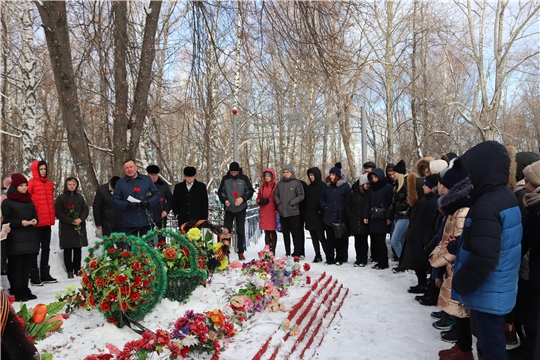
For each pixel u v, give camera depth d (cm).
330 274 721
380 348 406
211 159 1524
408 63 2127
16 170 1917
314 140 2375
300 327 419
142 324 376
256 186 1580
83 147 828
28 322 211
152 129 1239
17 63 1112
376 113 2578
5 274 611
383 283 655
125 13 751
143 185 573
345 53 782
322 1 639
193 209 757
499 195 281
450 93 2458
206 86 746
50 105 2028
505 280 277
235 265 539
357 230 769
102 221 701
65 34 753
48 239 640
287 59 709
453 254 342
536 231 300
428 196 536
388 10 1878
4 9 1066
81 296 388
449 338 416
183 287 427
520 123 3052
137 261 371
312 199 820
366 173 796
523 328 346
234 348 328
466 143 2712
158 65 1165
